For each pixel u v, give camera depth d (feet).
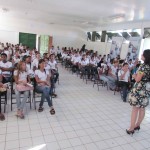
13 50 25.54
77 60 25.66
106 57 28.37
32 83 11.73
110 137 8.89
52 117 10.61
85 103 13.64
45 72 12.17
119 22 28.27
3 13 31.09
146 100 8.68
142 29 25.39
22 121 9.74
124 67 15.51
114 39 30.76
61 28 41.32
